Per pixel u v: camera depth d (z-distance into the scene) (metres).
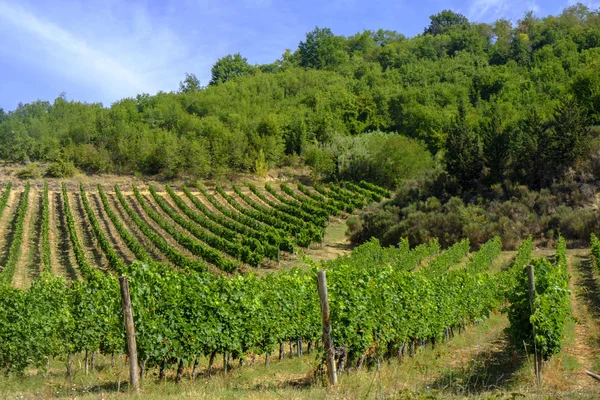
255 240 35.38
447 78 100.38
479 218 36.94
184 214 49.78
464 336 16.73
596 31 98.69
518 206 36.81
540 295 11.21
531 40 115.94
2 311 12.62
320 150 68.81
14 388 10.73
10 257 33.53
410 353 14.30
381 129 89.50
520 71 94.94
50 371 14.15
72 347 13.25
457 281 17.25
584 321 16.73
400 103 90.56
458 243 33.12
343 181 63.75
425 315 14.15
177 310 11.12
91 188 58.69
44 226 40.66
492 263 31.05
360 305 11.34
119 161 68.25
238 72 126.06
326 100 93.19
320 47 127.38
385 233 40.00
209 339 11.52
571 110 38.94
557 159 38.91
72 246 39.41
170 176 64.94
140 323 10.66
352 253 30.34
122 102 97.75
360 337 11.27
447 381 10.23
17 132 70.88
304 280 15.29
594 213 34.16
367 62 126.12
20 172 61.91
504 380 10.46
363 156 66.75
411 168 64.12
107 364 15.16
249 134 76.94
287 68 125.31
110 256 33.09
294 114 84.38
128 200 54.59
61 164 62.72
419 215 39.47
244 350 12.67
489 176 41.38
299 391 8.62
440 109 84.06
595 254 26.45
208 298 11.59
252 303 12.70
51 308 13.40
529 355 11.73
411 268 30.34
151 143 69.88
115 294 14.15
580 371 11.49
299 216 47.38
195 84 124.19
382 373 10.86
